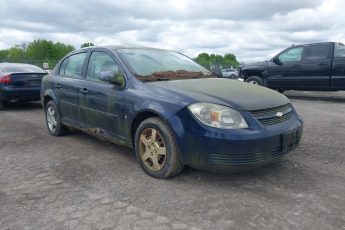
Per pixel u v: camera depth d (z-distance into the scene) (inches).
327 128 257.4
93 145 218.8
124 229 115.8
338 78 399.9
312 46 423.8
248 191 143.6
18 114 354.9
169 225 117.9
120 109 171.8
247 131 137.3
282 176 159.2
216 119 138.6
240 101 145.4
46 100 255.1
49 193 145.1
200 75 194.2
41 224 120.0
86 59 211.8
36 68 409.1
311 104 396.5
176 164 150.9
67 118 227.6
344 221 119.0
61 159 191.5
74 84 211.5
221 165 137.9
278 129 145.3
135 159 187.9
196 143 140.6
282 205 131.0
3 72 375.9
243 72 501.4
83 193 144.5
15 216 125.9
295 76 438.3
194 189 146.0
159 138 155.4
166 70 188.9
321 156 187.9
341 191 143.0
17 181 159.2
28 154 202.5
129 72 175.5
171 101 149.6
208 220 120.7
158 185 150.7
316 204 131.4
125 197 139.7
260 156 139.8
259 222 119.0
